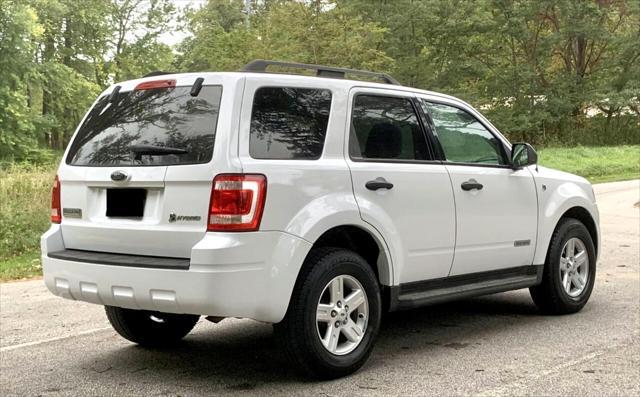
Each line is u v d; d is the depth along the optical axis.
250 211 4.20
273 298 4.25
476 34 50.72
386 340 5.68
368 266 4.80
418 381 4.55
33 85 43.88
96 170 4.73
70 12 47.09
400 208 5.04
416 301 5.16
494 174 5.86
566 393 4.26
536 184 6.25
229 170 4.21
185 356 5.34
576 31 51.59
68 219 4.94
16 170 19.50
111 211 4.69
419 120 5.44
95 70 50.66
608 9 53.34
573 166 34.78
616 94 52.56
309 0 37.41
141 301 4.35
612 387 4.36
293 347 4.42
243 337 5.92
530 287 6.46
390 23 46.53
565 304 6.43
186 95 4.57
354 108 5.00
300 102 4.69
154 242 4.41
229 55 37.47
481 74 52.62
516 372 4.71
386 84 5.37
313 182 4.53
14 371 5.02
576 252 6.65
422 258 5.23
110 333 6.19
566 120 55.06
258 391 4.43
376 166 4.96
